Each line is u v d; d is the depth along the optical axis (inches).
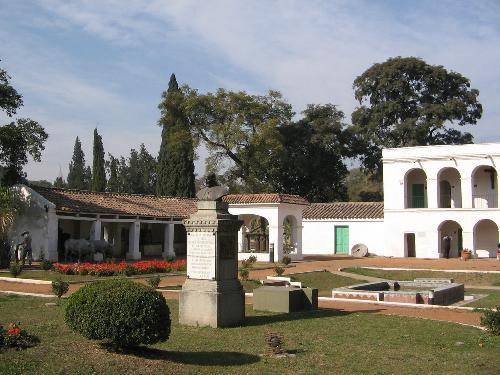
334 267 1339.8
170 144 2142.0
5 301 669.3
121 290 377.4
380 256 1812.3
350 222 1882.4
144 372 346.3
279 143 2180.1
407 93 2423.7
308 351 434.9
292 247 1566.2
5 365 331.3
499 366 404.5
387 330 536.4
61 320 518.0
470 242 1675.7
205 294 527.2
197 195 556.7
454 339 499.8
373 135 2460.6
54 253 1262.3
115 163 2790.4
